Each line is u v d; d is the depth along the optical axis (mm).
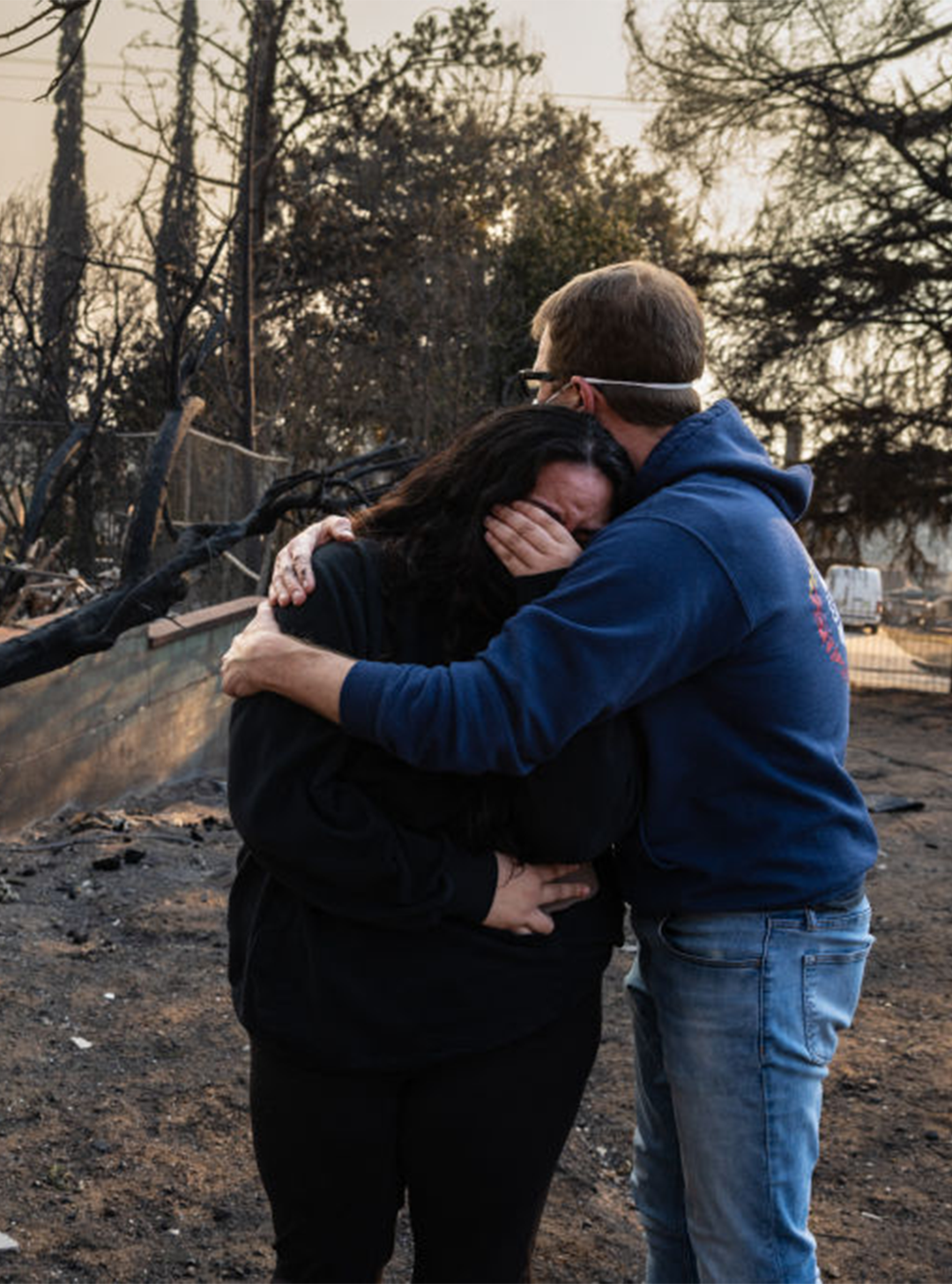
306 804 1541
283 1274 1699
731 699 1647
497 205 24641
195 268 10945
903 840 7332
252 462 10516
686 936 1733
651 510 1635
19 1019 3822
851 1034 4215
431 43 20375
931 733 13516
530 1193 1674
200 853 6008
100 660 7105
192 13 14555
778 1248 1741
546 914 1644
